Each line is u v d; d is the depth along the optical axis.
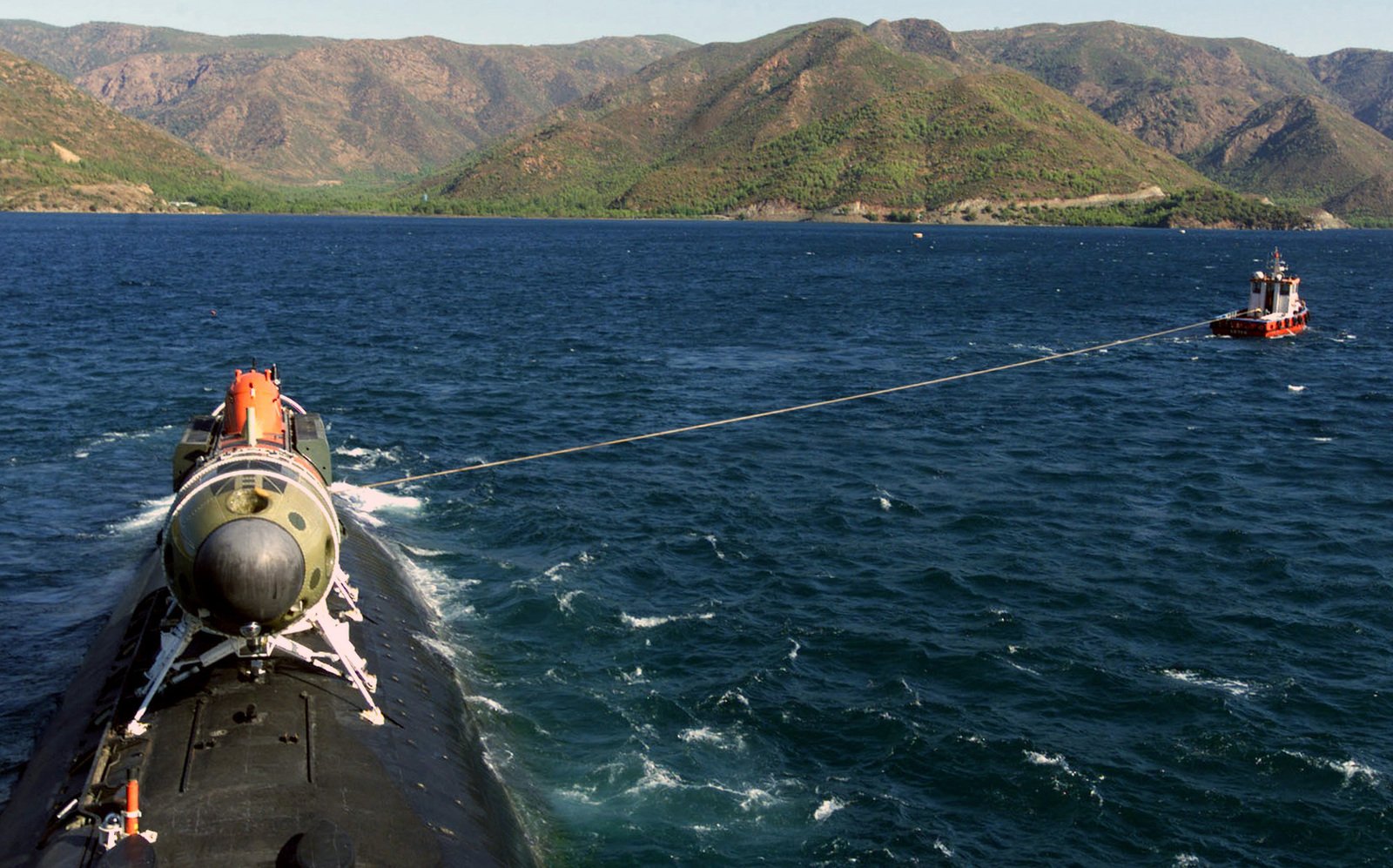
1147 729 26.81
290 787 17.30
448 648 28.59
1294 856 22.16
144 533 37.03
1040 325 103.25
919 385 69.75
